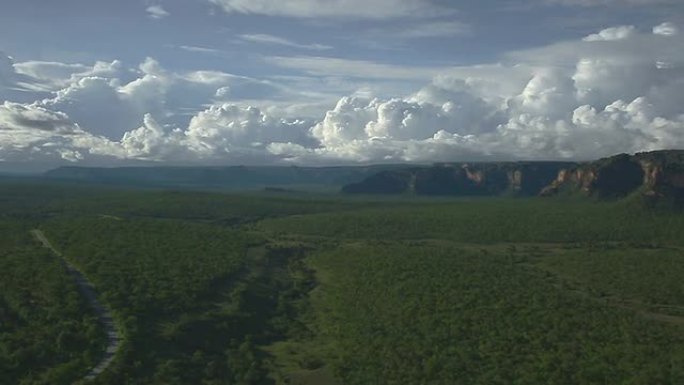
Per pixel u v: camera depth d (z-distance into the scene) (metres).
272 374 129.38
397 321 155.38
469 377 121.12
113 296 154.88
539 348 136.62
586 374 121.06
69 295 150.62
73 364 118.00
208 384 122.94
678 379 119.06
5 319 133.75
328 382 124.94
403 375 122.75
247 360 135.38
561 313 163.25
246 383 123.25
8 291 148.38
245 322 159.88
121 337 133.75
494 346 137.12
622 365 126.25
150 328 142.38
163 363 127.19
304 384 124.06
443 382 118.94
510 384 117.88
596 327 152.50
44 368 116.88
